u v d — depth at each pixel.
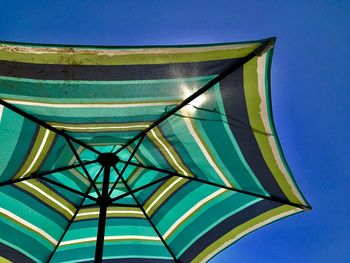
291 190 3.31
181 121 3.13
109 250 4.37
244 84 2.60
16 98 2.63
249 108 2.79
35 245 4.10
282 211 3.64
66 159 3.86
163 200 4.12
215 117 2.97
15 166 3.36
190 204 4.04
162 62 2.27
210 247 4.14
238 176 3.49
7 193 3.68
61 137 3.42
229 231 4.02
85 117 2.99
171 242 4.25
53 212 4.04
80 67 2.25
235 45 2.18
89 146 3.44
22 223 3.95
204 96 2.76
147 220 4.27
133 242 4.37
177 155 3.62
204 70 2.42
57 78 2.37
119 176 3.51
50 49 2.04
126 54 2.15
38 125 3.07
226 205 3.86
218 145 3.24
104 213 3.18
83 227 4.30
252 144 3.07
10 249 3.99
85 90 2.54
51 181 3.47
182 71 2.40
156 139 3.50
